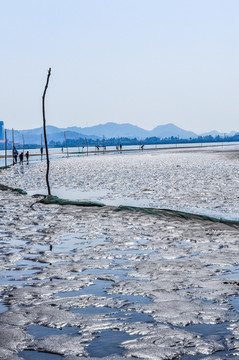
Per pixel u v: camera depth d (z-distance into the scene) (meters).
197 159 65.06
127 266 7.27
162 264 7.37
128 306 5.21
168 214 13.23
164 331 4.39
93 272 6.91
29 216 13.73
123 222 12.29
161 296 5.59
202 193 19.83
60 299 5.54
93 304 5.31
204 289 5.88
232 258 7.77
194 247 8.83
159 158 73.06
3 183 29.70
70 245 9.16
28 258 7.99
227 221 11.93
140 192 21.08
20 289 6.02
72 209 15.23
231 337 4.21
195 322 4.64
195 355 3.80
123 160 68.44
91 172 39.62
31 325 4.64
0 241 9.68
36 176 36.44
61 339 4.23
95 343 4.12
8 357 3.84
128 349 3.96
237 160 57.72
